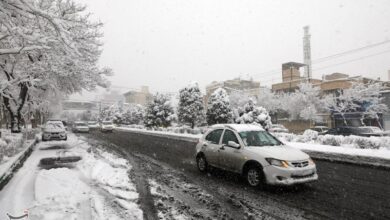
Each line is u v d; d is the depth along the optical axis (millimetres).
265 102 46125
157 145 20859
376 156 12750
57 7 15695
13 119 21328
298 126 42281
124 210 6066
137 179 9125
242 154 8398
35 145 21016
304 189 7848
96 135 34469
